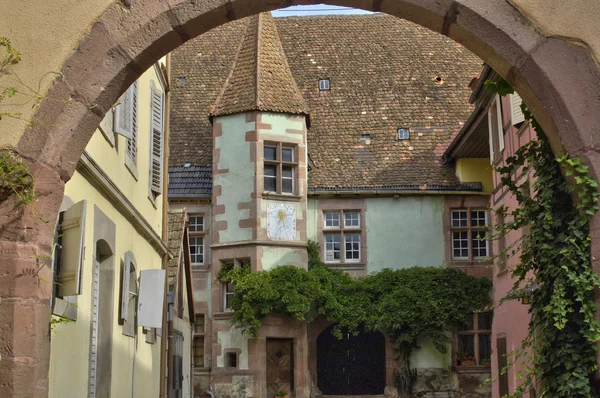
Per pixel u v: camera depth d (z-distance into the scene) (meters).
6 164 6.59
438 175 27.53
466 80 30.52
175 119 29.36
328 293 25.36
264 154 26.00
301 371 25.11
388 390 25.88
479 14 7.00
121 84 7.05
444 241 27.02
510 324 18.14
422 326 25.69
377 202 27.30
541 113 7.09
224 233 25.94
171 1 7.04
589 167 6.80
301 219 26.14
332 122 29.33
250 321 24.72
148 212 14.34
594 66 6.91
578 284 6.75
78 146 6.90
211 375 25.47
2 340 6.38
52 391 8.05
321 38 31.98
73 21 6.96
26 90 6.82
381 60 31.14
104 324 10.80
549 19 6.98
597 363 6.75
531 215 7.57
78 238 7.68
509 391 17.95
